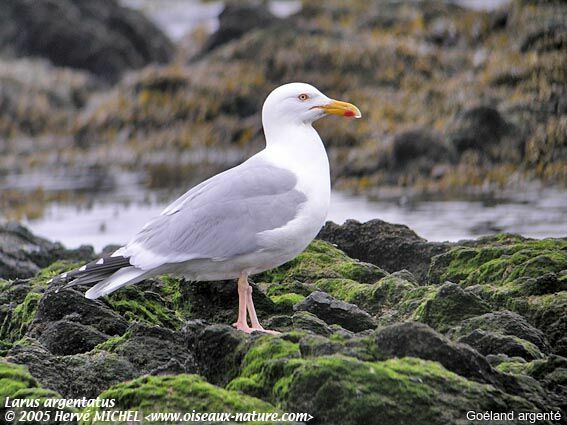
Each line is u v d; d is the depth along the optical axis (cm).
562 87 2855
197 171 3114
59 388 947
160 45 5131
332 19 4106
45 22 4922
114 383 957
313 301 1071
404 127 2909
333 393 818
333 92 3444
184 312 1170
